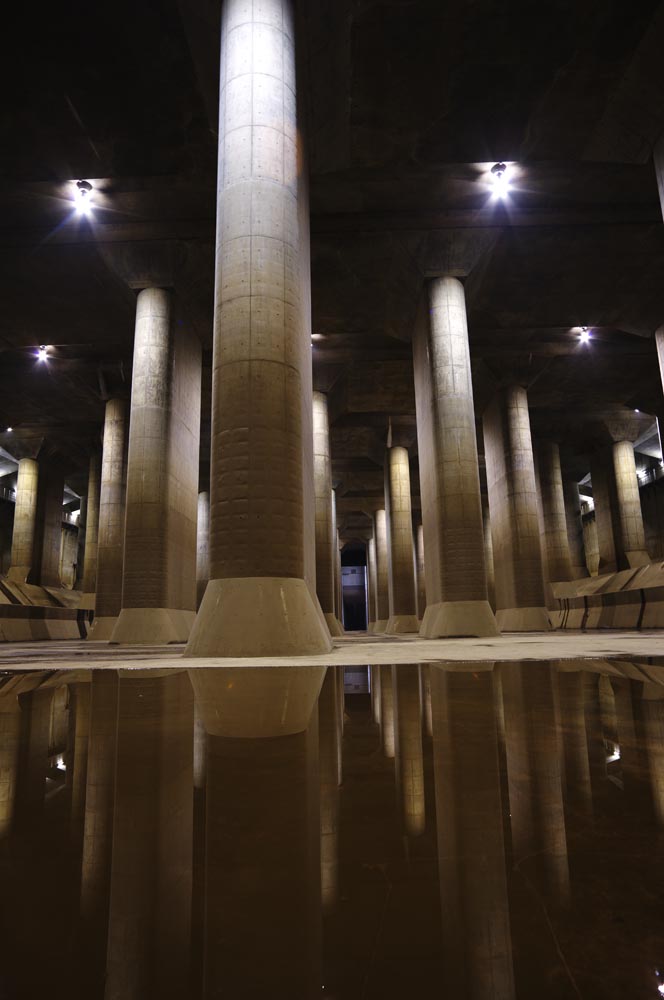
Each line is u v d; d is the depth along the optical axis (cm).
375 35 1327
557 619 3431
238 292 983
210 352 2533
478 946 71
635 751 210
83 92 1430
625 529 3741
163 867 105
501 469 2975
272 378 964
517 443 2898
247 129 1030
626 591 2689
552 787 164
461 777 176
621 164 1692
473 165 1691
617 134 1569
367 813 140
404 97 1472
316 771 184
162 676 526
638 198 1845
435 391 1928
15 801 154
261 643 823
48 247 1952
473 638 1694
